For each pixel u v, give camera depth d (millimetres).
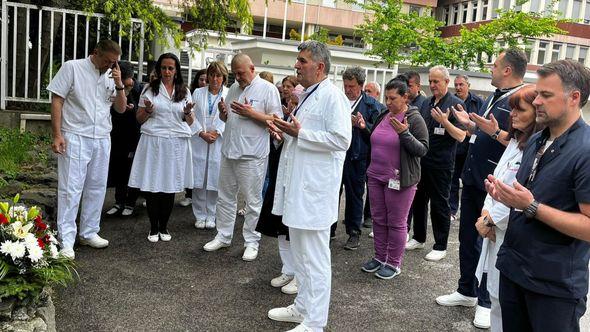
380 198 4664
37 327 3051
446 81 5125
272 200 4086
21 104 7176
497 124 3629
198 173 5715
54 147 4395
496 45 15039
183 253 4957
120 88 4723
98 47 4469
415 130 4445
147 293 4008
